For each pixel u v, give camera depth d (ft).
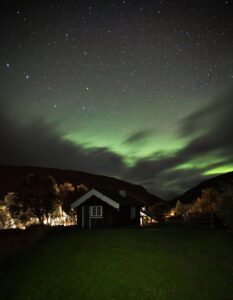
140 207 134.00
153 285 41.32
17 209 120.16
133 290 39.93
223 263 52.54
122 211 111.65
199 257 55.16
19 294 41.65
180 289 40.52
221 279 45.03
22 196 121.39
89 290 40.52
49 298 39.63
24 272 49.98
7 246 67.92
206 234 73.56
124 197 124.16
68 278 44.83
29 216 120.26
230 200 72.08
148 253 55.21
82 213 108.88
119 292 39.55
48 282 44.24
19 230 90.94
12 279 47.98
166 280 42.98
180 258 53.57
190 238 70.23
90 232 79.87
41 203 122.31
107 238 68.95
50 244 66.44
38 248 64.95
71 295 39.70
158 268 47.42
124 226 111.04
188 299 38.14
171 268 47.73
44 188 124.16
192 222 96.02
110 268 47.16
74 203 110.32
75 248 60.64
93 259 52.03
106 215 105.70
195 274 46.14
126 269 46.68
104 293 39.47
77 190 146.00
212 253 57.52
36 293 41.29
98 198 107.76
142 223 135.13
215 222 89.45
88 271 46.65
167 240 68.44
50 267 50.29
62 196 135.03
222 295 39.78
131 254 54.29
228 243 63.31
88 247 60.59
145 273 45.19
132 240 67.05
